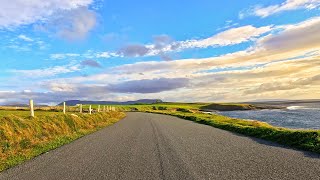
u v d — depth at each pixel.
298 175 9.98
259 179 9.55
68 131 26.03
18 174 11.12
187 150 15.84
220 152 15.13
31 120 21.95
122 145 18.17
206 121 42.16
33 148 17.34
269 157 13.57
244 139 21.03
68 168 11.88
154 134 24.86
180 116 66.12
